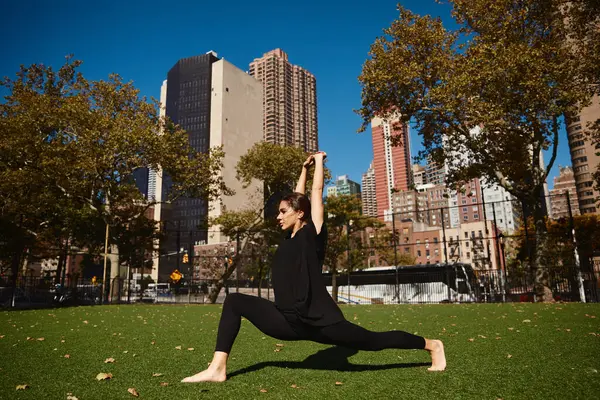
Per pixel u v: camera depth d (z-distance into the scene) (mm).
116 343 4750
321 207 2785
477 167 18953
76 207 23531
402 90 17344
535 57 15188
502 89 15211
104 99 22078
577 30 16625
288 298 2535
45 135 21109
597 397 2258
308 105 169375
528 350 3824
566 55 15758
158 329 6516
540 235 17328
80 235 25281
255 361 3521
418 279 25047
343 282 28828
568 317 7344
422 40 16844
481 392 2379
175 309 13352
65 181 21250
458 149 19188
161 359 3643
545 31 16828
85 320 8367
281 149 26359
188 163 21797
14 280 16906
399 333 2799
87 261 28406
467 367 3068
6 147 19703
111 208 22094
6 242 17047
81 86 21672
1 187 19359
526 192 18125
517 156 18156
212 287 24250
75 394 2406
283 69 161500
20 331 6137
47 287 20094
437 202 143000
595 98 83062
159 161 21188
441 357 2965
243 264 35625
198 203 108062
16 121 19922
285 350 4145
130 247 26516
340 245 28391
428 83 17453
